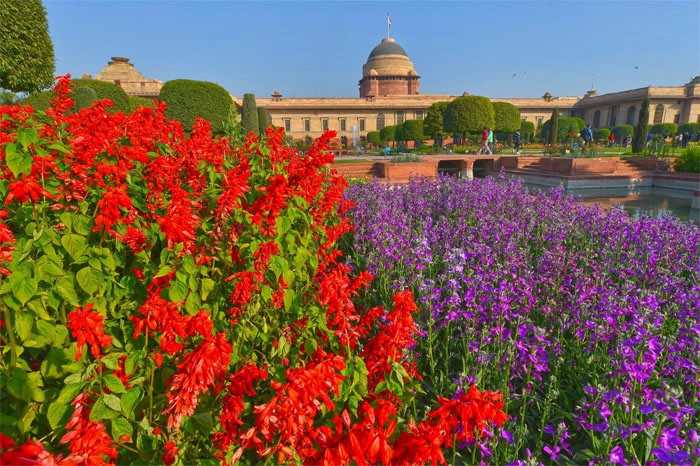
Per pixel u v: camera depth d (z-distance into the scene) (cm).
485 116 3194
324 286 185
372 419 132
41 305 158
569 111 6931
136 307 187
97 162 210
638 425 185
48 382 159
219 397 165
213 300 208
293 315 224
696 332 230
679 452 162
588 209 614
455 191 787
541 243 530
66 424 130
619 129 5281
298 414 122
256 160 309
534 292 350
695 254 441
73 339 169
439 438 129
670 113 5847
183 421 149
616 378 219
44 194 167
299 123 6100
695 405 214
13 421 134
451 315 283
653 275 381
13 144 176
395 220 507
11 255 150
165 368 164
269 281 216
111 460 146
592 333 275
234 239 208
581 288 319
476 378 229
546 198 708
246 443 132
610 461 173
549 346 279
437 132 3800
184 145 290
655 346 218
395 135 4978
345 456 120
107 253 181
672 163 1709
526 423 247
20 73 1270
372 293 380
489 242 465
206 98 2120
